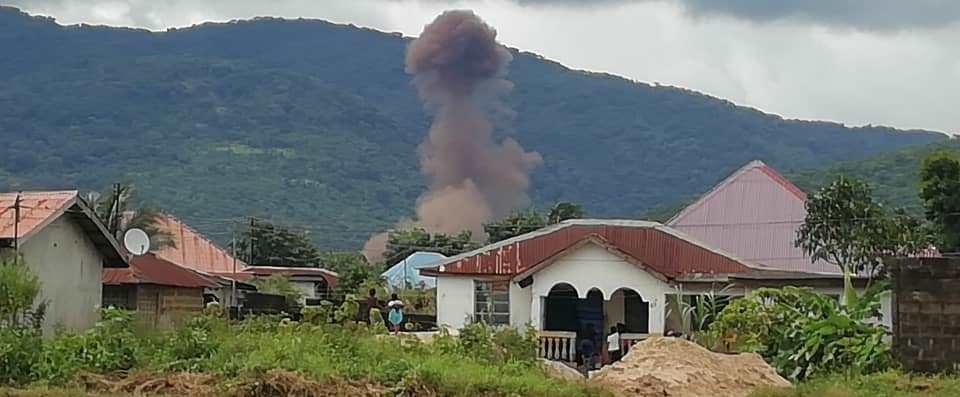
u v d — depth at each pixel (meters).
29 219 26.58
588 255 39.22
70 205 27.30
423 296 50.94
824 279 34.38
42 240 27.14
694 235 57.50
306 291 61.19
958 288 22.98
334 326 23.42
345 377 19.36
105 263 30.25
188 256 62.84
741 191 57.41
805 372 25.25
